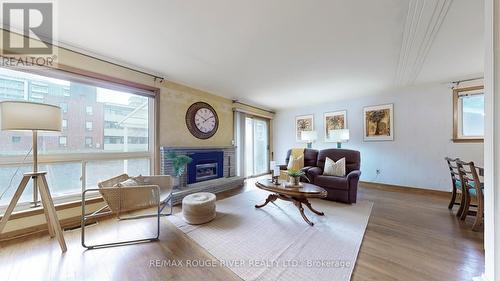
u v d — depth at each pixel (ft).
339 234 7.00
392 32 6.62
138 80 9.88
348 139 14.96
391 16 5.79
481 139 10.76
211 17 5.87
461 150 11.37
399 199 11.21
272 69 9.95
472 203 9.98
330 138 15.92
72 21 6.10
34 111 5.43
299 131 18.78
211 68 9.80
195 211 7.79
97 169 8.79
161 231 7.25
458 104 11.43
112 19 5.98
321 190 8.21
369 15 5.76
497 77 3.62
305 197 8.55
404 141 13.25
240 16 5.83
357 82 11.92
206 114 13.60
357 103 15.38
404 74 10.56
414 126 12.87
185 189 11.10
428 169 12.42
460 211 8.50
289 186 8.83
